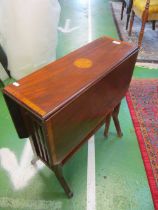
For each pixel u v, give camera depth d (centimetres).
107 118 140
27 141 156
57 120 83
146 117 175
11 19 181
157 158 144
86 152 149
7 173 136
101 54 115
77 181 132
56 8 207
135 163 142
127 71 122
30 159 144
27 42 195
